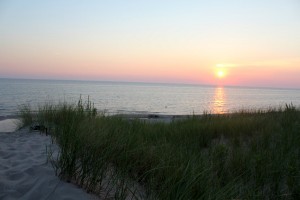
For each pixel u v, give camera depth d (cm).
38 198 292
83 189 316
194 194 299
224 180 380
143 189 344
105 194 315
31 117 943
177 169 335
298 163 432
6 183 333
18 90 6394
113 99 4722
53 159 427
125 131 599
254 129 805
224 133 777
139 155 414
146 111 2872
